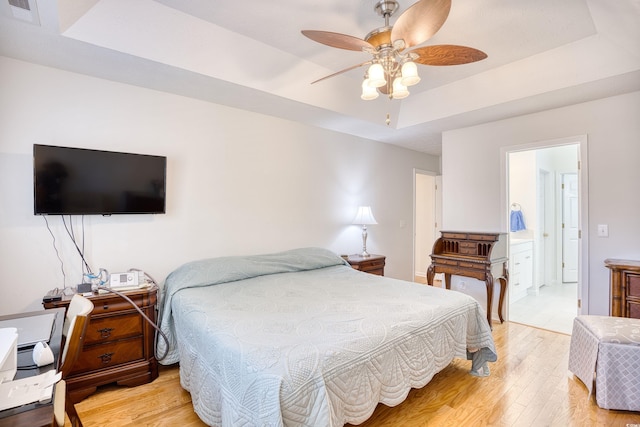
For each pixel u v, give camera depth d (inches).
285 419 47.8
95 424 72.8
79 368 81.9
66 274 94.8
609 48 94.2
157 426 72.2
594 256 119.1
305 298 89.0
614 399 77.7
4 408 34.2
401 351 68.6
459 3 80.7
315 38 68.5
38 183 87.2
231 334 64.1
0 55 85.7
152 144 109.0
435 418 74.7
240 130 129.6
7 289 87.2
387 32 69.2
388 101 144.9
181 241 115.3
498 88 119.5
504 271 141.6
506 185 142.4
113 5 77.2
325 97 126.1
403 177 203.8
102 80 100.3
